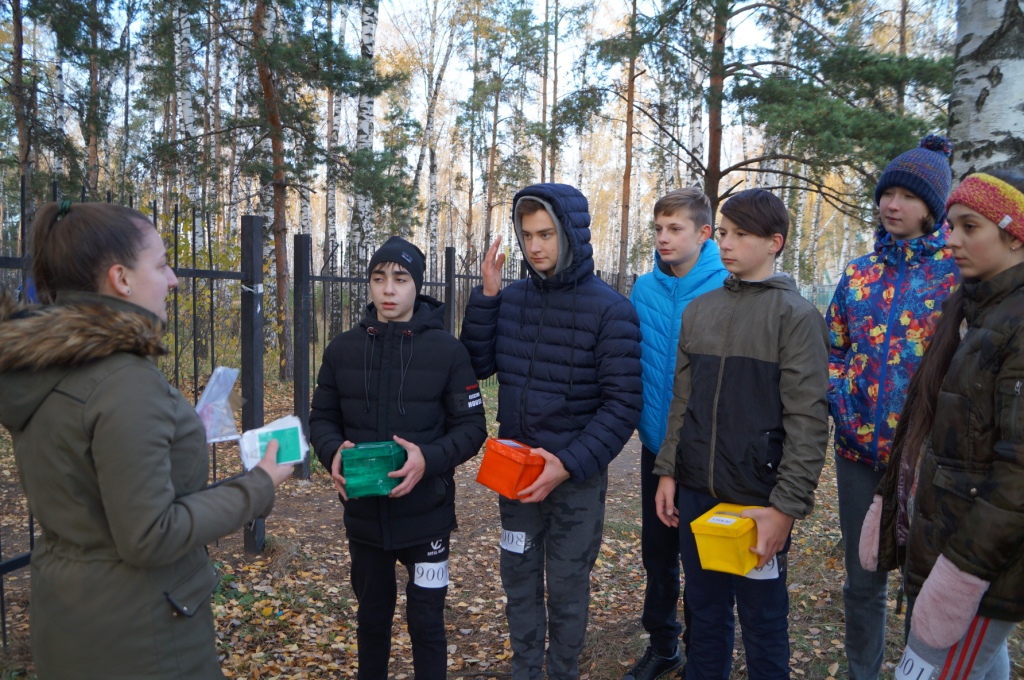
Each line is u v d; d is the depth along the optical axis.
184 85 14.79
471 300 2.65
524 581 2.50
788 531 2.08
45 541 1.41
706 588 2.28
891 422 2.23
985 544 1.42
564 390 2.41
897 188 2.21
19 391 1.31
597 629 3.29
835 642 3.02
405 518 2.28
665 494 2.38
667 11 10.67
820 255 37.69
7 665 2.60
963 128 3.40
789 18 11.09
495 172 25.62
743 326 2.20
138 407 1.30
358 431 2.37
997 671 1.77
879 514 1.92
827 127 9.76
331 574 3.82
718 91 10.89
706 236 2.71
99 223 1.39
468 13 23.25
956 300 1.74
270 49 10.20
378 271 2.36
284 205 10.79
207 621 1.50
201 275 3.68
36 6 10.55
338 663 2.97
